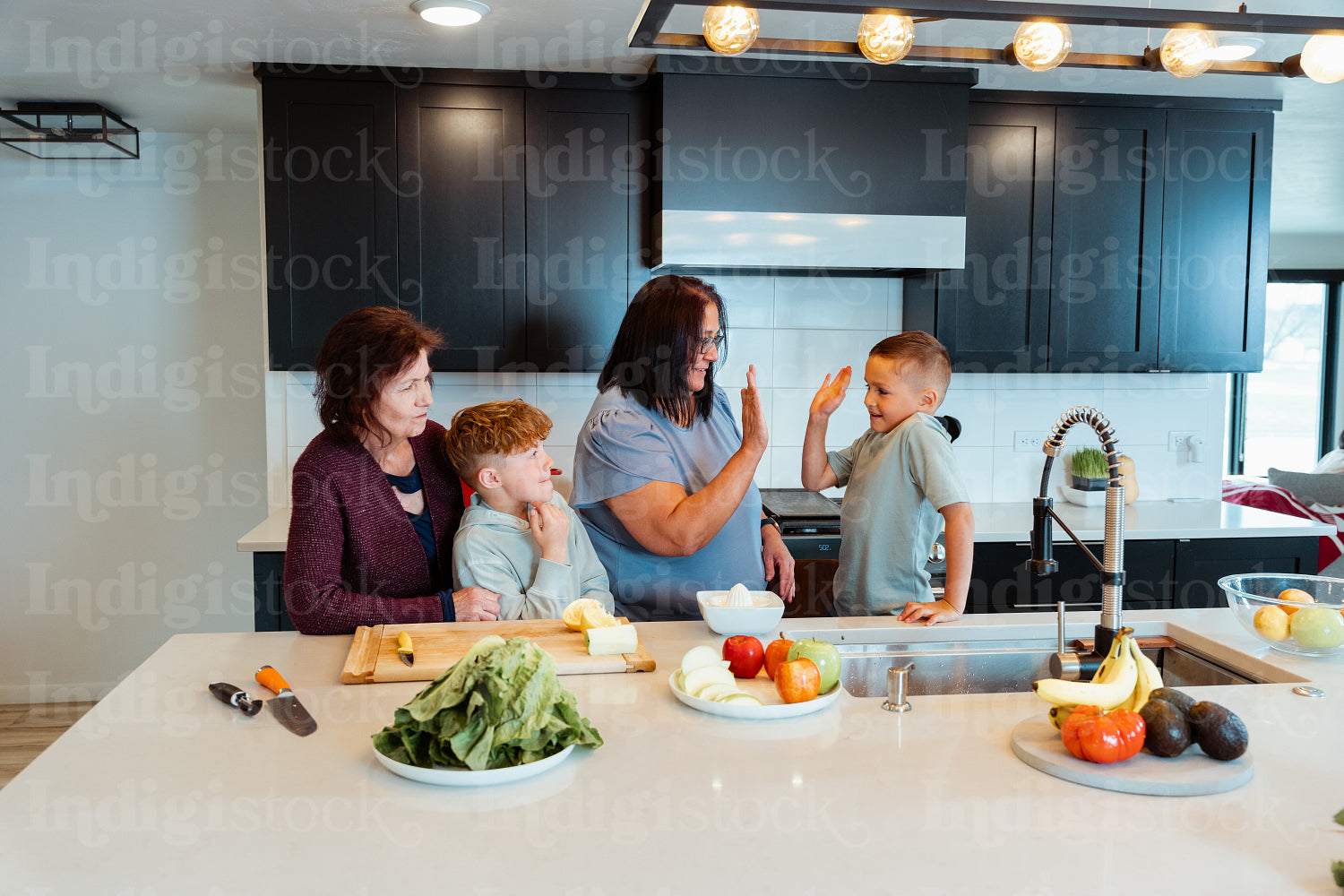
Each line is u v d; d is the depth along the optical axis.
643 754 1.12
